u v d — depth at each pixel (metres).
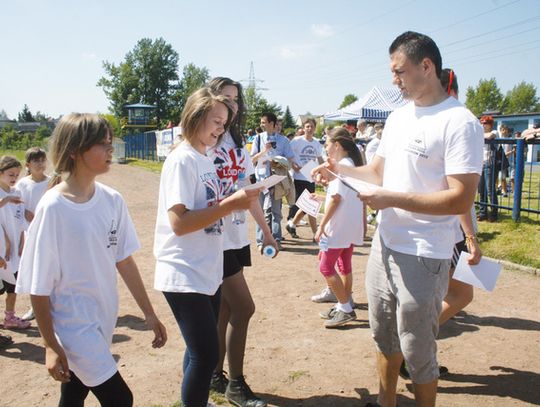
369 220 9.51
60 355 2.12
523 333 4.34
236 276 3.07
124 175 22.97
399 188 2.64
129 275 2.50
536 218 8.12
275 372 3.65
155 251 2.63
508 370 3.66
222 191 2.75
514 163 8.09
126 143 44.09
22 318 4.68
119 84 74.06
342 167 3.12
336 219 4.36
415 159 2.55
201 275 2.53
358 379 3.54
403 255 2.58
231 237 3.08
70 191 2.23
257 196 2.36
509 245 6.94
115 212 2.39
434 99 2.56
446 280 2.62
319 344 4.14
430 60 2.49
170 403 3.20
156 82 75.38
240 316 3.08
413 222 2.57
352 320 4.52
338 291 4.46
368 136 13.58
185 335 2.54
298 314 4.84
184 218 2.38
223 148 3.19
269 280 5.98
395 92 18.81
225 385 3.30
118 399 2.18
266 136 7.65
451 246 2.61
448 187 2.48
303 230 9.14
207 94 2.59
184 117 2.57
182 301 2.53
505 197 8.73
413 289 2.54
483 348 4.04
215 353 2.54
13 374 3.67
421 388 2.65
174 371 3.68
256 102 45.25
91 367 2.12
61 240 2.15
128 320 4.75
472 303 5.11
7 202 4.28
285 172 7.35
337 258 4.45
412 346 2.59
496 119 35.84
